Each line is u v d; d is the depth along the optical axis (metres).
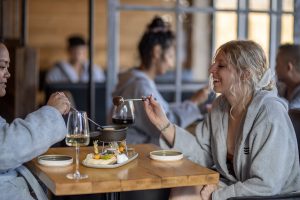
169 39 3.65
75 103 5.45
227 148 2.71
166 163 2.43
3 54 2.50
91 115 3.69
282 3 4.46
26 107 3.88
